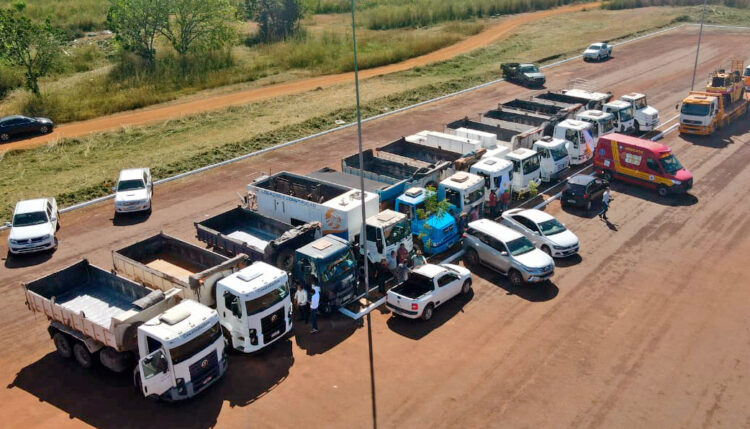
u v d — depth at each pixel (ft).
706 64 193.98
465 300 73.05
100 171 117.39
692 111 130.52
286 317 64.13
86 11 274.57
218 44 211.61
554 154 106.93
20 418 54.90
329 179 91.81
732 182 107.45
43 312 62.28
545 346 63.52
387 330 67.36
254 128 142.20
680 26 257.96
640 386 57.21
